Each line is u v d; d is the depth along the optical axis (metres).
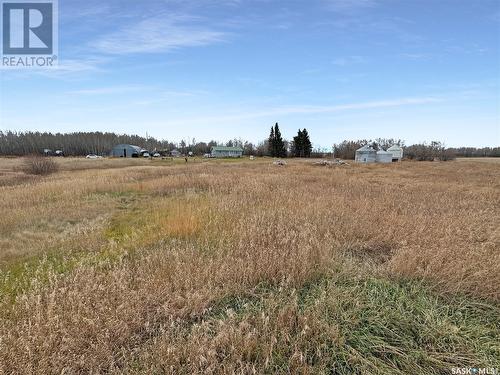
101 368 2.35
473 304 3.21
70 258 4.66
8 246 5.40
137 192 12.27
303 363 2.35
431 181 15.81
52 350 2.39
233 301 3.33
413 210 7.09
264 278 3.67
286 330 2.67
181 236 5.38
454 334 2.73
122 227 6.71
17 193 11.07
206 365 2.31
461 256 3.94
